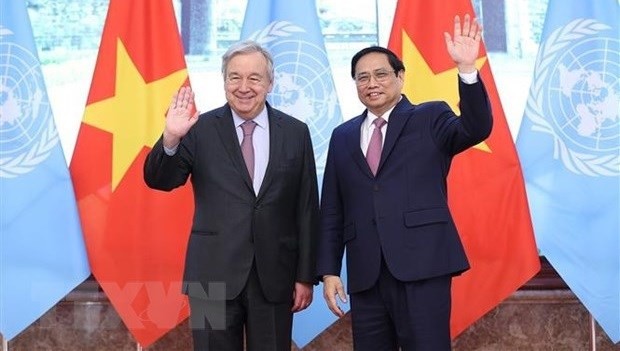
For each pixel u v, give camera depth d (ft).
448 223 9.43
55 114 12.64
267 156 9.78
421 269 9.22
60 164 11.62
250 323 9.44
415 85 11.85
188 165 9.71
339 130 10.16
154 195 11.78
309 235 9.80
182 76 11.84
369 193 9.57
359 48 12.92
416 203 9.39
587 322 12.51
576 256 11.69
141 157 11.76
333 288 9.74
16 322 11.50
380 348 9.62
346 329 12.55
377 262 9.42
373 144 9.83
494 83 11.76
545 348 12.49
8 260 11.53
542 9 12.89
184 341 12.46
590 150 11.73
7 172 11.60
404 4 12.00
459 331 11.73
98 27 12.78
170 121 9.22
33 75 11.70
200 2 12.91
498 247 11.70
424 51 11.93
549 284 12.44
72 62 12.71
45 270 11.55
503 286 11.67
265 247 9.45
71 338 12.44
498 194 11.70
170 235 11.77
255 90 9.64
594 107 11.75
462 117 9.04
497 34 12.85
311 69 11.91
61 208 11.57
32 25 12.72
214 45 12.87
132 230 11.70
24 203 11.57
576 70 11.78
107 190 11.73
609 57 11.79
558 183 11.75
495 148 11.73
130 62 11.83
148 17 11.96
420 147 9.53
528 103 11.91
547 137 11.78
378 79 9.74
